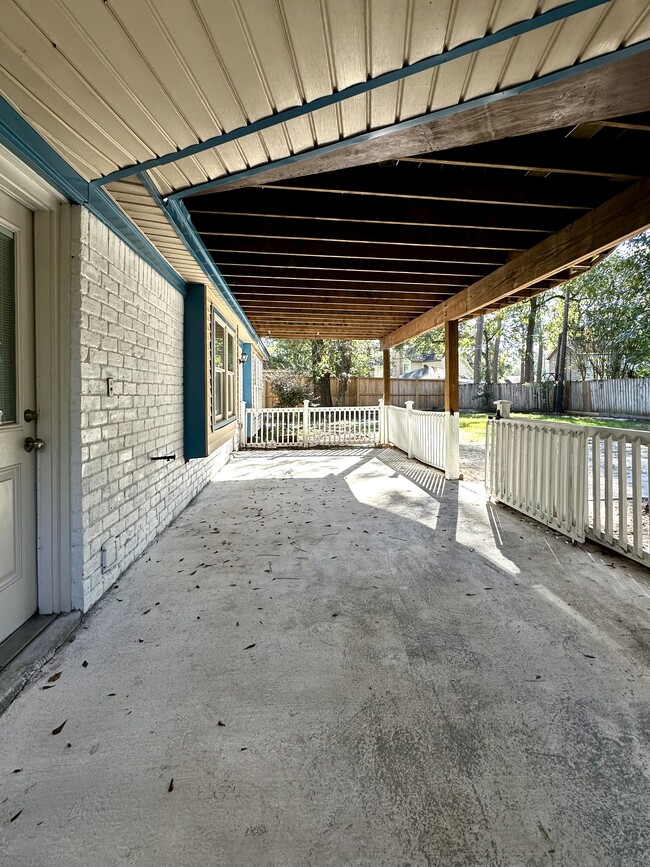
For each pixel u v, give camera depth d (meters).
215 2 1.12
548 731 1.52
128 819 1.20
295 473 6.72
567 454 3.60
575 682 1.78
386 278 5.03
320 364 18.00
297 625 2.25
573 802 1.25
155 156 1.96
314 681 1.80
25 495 2.14
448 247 3.90
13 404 2.05
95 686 1.76
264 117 1.68
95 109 1.60
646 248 13.06
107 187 2.33
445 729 1.53
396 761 1.40
